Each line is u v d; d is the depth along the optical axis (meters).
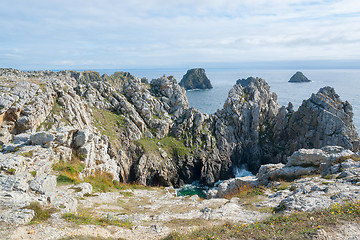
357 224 13.48
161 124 97.94
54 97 63.44
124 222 18.80
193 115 104.19
